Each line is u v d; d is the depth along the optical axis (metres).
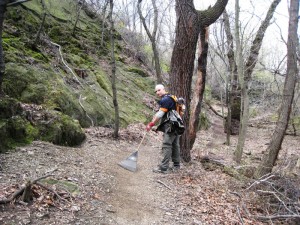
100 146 6.58
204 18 6.64
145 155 6.93
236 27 10.12
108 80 11.20
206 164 7.35
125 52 15.73
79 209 3.68
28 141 5.18
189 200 4.84
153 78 14.83
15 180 3.84
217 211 4.68
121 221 3.75
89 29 14.11
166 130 5.65
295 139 16.14
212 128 16.16
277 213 5.18
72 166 4.89
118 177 5.09
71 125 6.17
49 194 3.71
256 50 13.23
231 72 14.45
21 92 6.51
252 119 19.84
